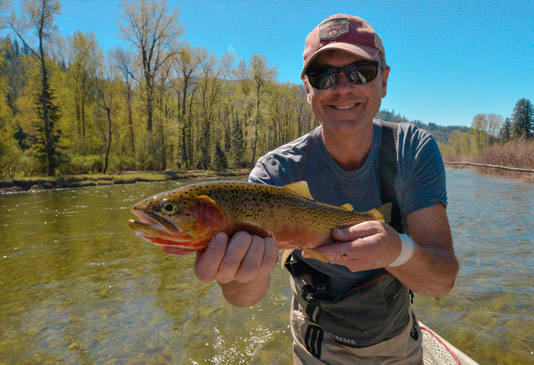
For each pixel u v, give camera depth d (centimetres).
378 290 68
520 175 736
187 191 52
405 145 69
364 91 64
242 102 1670
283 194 59
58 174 939
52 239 285
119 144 1377
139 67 1353
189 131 1648
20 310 155
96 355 120
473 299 154
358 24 65
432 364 98
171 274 201
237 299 69
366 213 67
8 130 823
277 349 122
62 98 1155
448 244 63
